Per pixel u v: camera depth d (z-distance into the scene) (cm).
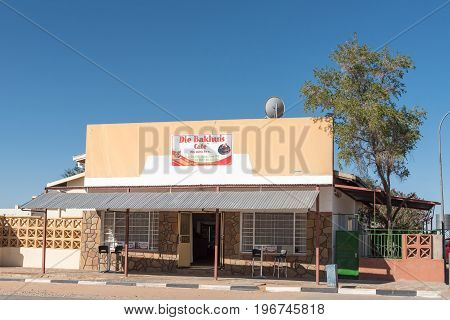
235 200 1944
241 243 2212
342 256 2156
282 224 2180
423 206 2639
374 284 1977
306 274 2130
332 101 2184
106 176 2364
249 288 1795
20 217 2544
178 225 2284
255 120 2222
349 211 2559
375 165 2273
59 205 2070
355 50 2262
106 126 2394
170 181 2291
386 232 2269
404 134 2233
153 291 1705
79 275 2117
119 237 2352
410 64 2252
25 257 2512
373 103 2142
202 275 2178
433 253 2117
